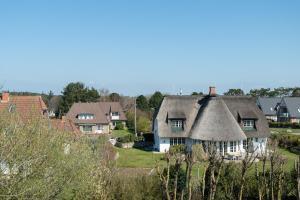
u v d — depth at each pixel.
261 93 149.50
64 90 103.00
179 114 56.41
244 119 55.56
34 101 37.50
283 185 18.11
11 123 16.88
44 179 16.80
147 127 79.50
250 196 18.23
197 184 17.50
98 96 112.19
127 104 117.94
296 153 49.75
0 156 15.30
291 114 97.12
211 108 53.47
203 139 51.19
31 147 16.52
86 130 80.69
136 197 19.19
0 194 15.17
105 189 19.64
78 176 18.77
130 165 41.00
